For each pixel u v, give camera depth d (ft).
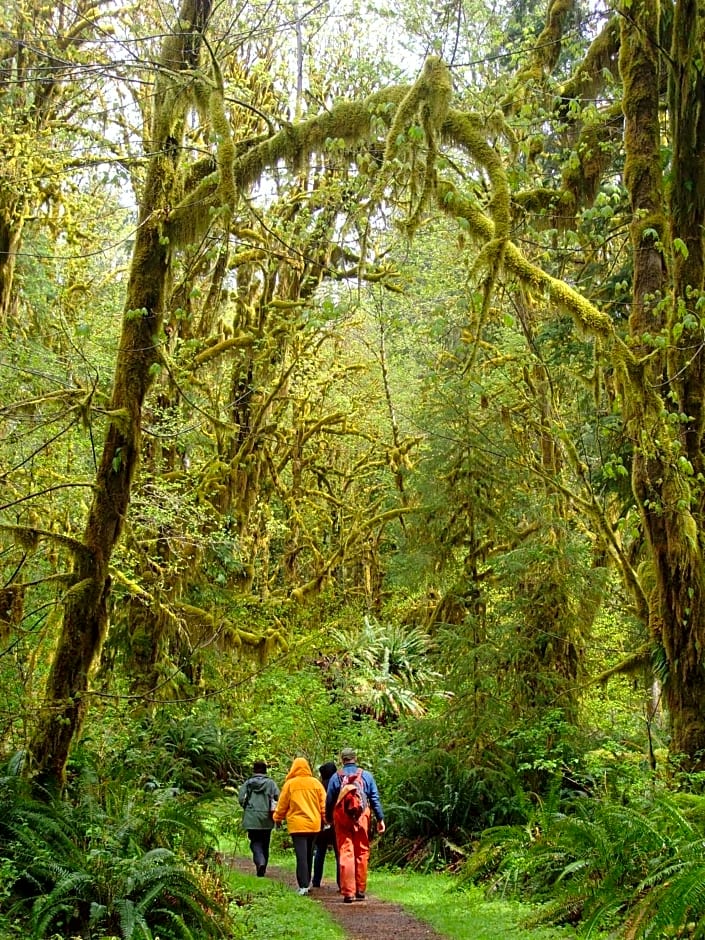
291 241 46.19
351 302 35.83
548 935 24.94
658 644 37.11
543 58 46.52
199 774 56.70
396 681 69.26
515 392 57.57
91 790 30.32
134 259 35.94
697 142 37.42
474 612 46.68
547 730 39.96
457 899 32.32
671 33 41.50
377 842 44.96
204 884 28.45
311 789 36.81
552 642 44.11
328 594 77.30
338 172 44.11
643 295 37.24
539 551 43.65
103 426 46.85
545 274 33.45
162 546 56.70
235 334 67.05
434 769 43.62
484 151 31.99
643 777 34.53
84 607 32.81
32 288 52.60
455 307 59.77
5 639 36.63
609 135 45.09
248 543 70.69
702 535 36.24
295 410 78.54
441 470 48.06
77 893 24.71
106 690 48.29
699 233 37.68
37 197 52.44
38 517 44.32
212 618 59.16
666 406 37.68
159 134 35.73
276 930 27.53
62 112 51.03
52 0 50.26
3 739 33.24
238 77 61.11
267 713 62.28
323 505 87.97
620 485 47.16
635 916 21.74
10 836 26.35
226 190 32.71
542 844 31.22
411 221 31.07
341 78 47.24
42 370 46.34
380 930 28.43
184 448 59.41
